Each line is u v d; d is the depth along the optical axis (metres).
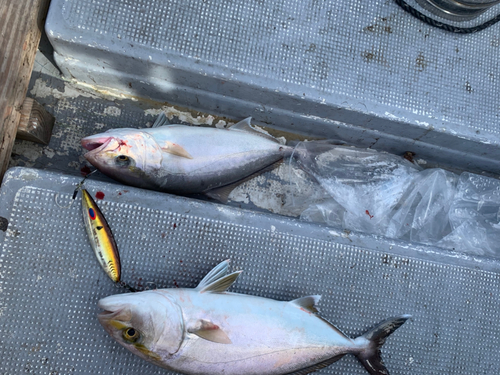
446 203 0.65
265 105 0.58
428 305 0.57
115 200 0.50
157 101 0.61
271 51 0.54
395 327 0.54
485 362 0.57
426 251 0.57
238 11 0.54
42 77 0.58
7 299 0.48
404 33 0.58
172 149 0.53
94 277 0.50
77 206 0.50
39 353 0.48
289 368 0.50
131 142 0.51
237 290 0.52
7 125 0.50
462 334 0.57
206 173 0.55
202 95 0.57
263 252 0.53
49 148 0.58
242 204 0.62
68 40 0.50
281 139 0.64
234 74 0.53
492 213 0.66
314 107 0.56
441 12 0.58
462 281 0.58
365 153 0.65
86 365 0.49
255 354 0.48
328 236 0.55
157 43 0.52
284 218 0.55
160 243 0.51
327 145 0.64
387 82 0.57
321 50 0.55
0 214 0.48
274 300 0.50
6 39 0.49
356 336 0.54
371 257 0.56
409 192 0.65
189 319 0.46
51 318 0.49
